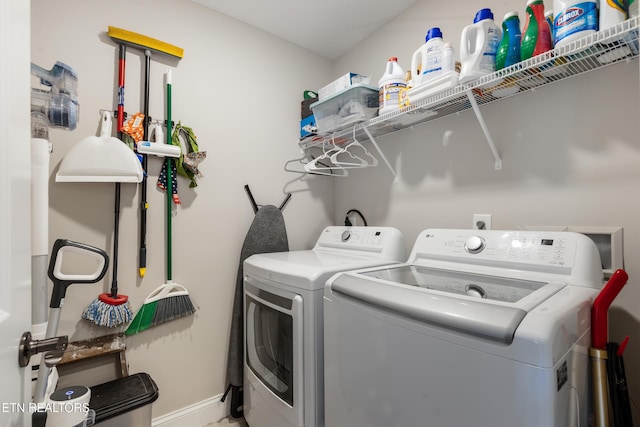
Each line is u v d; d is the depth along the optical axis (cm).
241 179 193
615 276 81
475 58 110
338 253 175
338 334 103
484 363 65
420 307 77
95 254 94
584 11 88
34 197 80
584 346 75
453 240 126
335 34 211
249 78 199
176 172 168
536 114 127
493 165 142
